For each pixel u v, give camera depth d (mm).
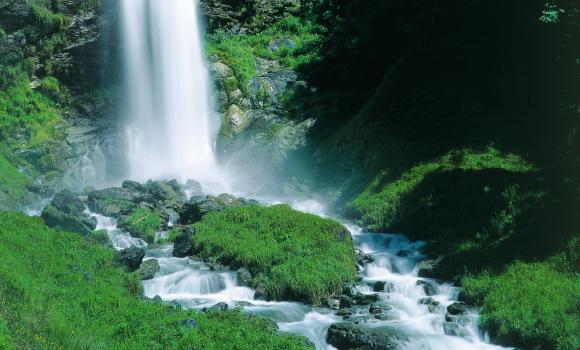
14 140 33688
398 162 27578
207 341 12656
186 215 25234
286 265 18156
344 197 28469
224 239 20297
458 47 30375
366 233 23781
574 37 24250
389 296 17359
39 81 36750
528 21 27750
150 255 20797
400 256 20781
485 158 25031
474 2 30062
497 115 26906
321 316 15906
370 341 13797
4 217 19406
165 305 14906
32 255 16000
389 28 34438
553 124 25328
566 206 19109
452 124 27703
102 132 37312
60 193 24906
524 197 20688
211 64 41969
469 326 15188
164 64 40312
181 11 41719
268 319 14875
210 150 39688
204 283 17750
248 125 38031
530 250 18125
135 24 39344
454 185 23297
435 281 18516
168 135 39688
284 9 48688
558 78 25969
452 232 21125
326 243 19672
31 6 35875
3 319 11078
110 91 38500
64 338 11445
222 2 46375
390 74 31625
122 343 12281
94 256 17750
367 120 30969
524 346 14172
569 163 23047
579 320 14086
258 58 44000
